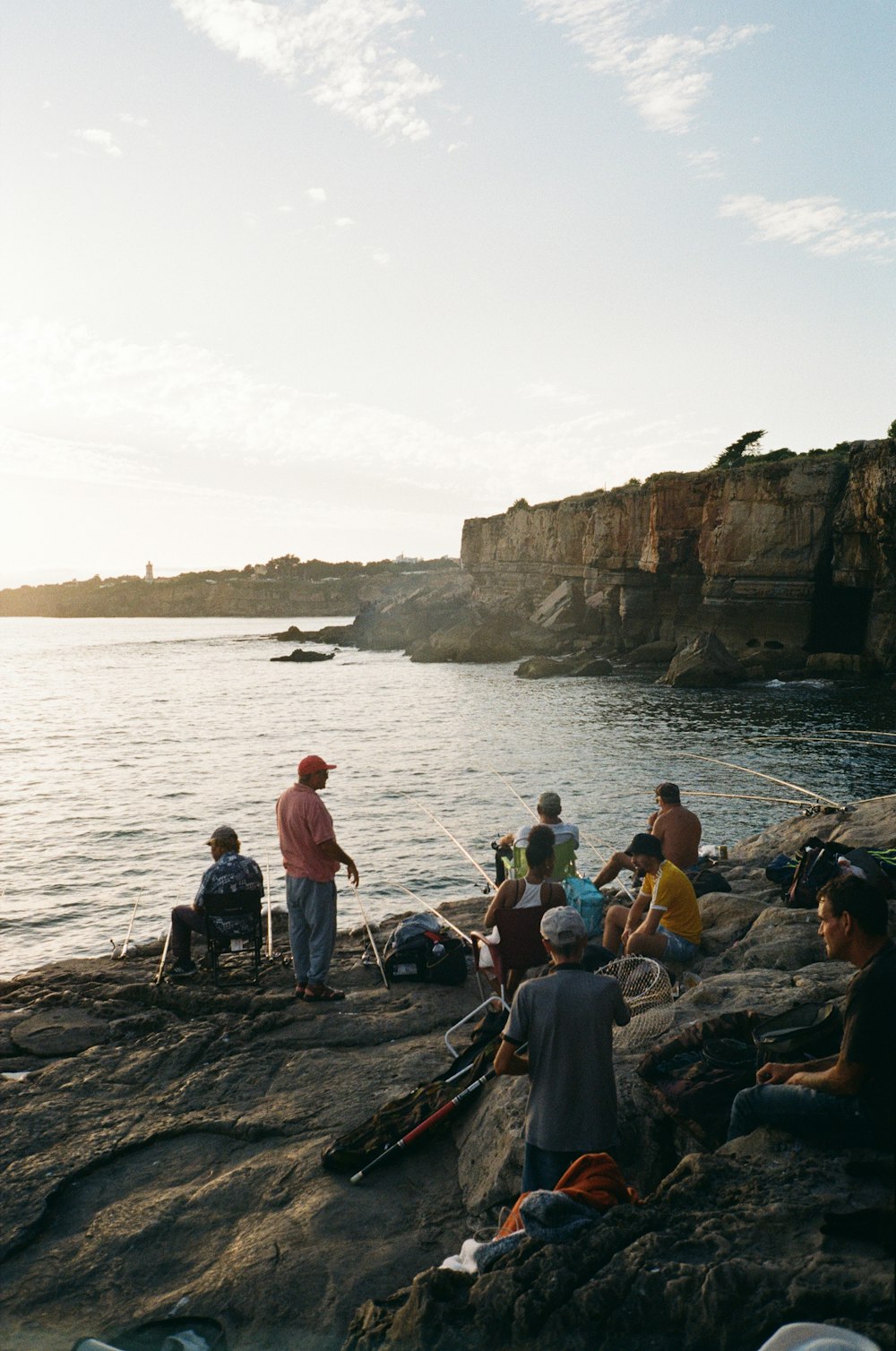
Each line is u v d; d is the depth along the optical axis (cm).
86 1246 425
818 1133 356
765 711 4409
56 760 3669
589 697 5328
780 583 6034
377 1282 379
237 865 748
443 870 1883
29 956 1455
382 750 3631
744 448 8925
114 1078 592
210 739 4203
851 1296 262
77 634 19462
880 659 5575
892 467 5138
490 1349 291
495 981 647
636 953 655
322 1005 698
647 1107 442
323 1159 473
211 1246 421
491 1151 450
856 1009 330
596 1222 333
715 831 2120
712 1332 269
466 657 8481
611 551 7812
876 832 1032
